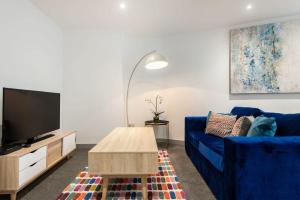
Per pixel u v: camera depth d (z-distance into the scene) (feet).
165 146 11.98
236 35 10.78
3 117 6.19
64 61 11.71
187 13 9.68
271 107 10.32
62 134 8.96
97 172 5.40
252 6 8.98
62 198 5.79
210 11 9.45
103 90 11.89
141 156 5.42
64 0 8.51
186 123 10.21
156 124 11.82
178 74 12.53
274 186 4.43
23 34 8.35
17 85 8.03
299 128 5.39
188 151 9.82
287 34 9.84
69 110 11.72
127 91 12.85
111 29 11.79
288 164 4.42
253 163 4.41
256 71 10.40
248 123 6.39
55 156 8.04
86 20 10.55
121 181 6.95
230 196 4.64
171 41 12.74
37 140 7.68
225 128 7.91
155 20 10.48
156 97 13.17
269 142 4.45
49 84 10.39
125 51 12.71
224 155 4.99
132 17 10.15
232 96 11.07
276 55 10.02
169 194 5.99
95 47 11.84
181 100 12.43
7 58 7.49
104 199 5.55
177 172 7.75
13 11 7.77
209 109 11.64
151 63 9.79
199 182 6.83
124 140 6.86
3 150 6.00
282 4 8.82
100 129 11.86
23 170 5.90
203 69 11.80
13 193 5.62
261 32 10.27
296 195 4.44
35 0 8.53
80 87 11.77
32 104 7.53
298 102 9.90
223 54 11.28
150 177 7.25
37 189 6.37
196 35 11.98
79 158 9.70
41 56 9.66
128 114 12.96
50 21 10.42
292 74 9.79
